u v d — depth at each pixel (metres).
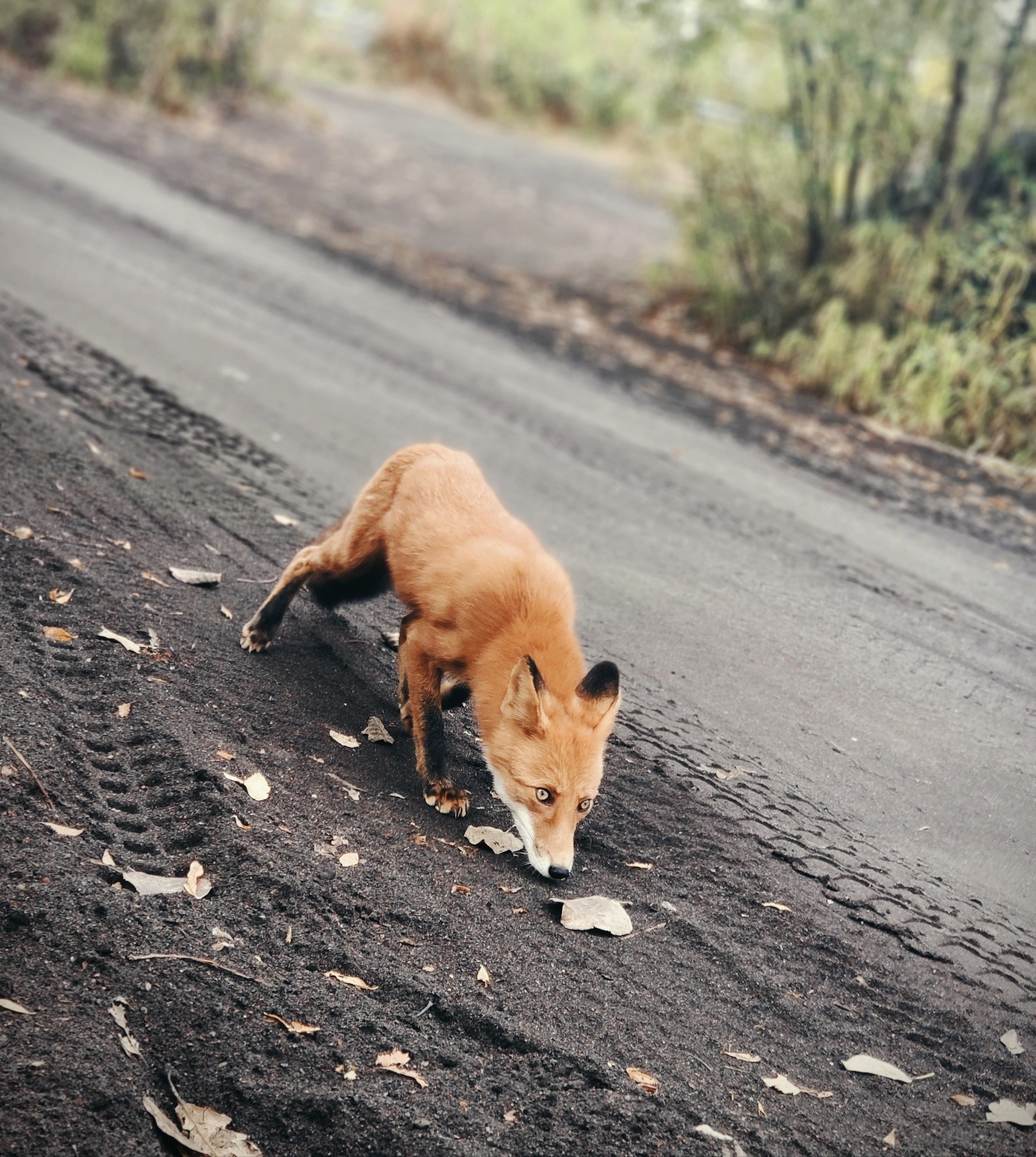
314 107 22.20
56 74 19.36
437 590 4.02
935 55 12.43
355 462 7.29
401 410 8.61
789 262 13.28
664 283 14.27
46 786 3.45
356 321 10.88
